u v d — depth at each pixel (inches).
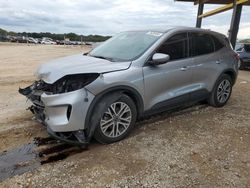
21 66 523.2
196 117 207.9
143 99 169.3
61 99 141.9
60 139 143.4
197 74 203.9
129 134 171.6
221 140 167.0
